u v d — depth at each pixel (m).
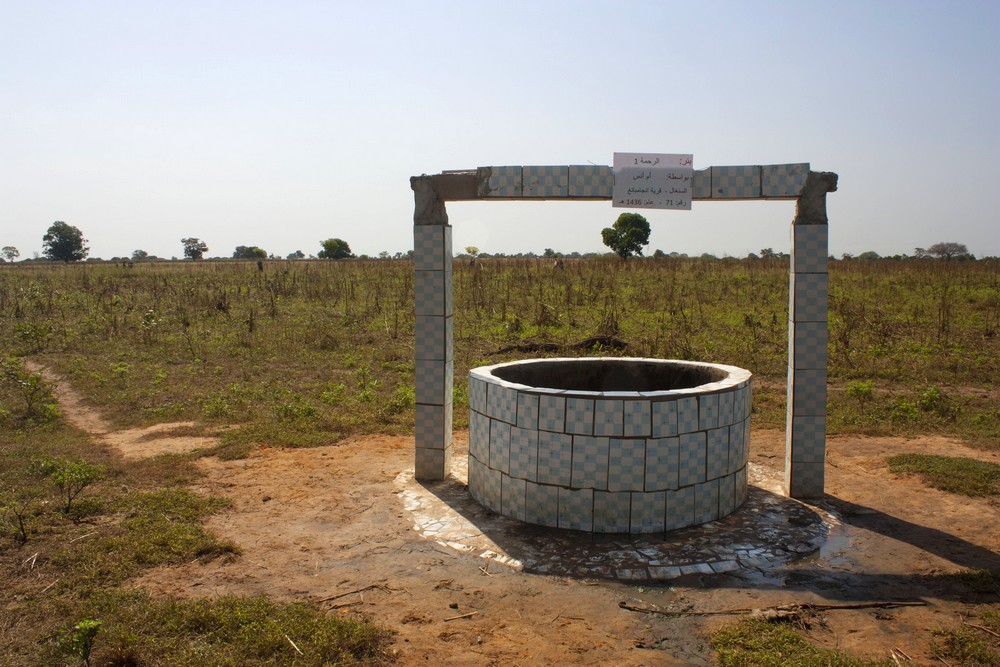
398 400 8.73
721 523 5.09
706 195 5.55
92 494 5.47
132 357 11.81
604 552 4.59
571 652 3.44
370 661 3.30
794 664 3.23
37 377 8.49
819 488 5.64
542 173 5.70
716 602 3.95
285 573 4.30
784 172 5.43
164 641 3.38
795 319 5.54
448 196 5.88
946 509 5.41
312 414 8.14
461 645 3.49
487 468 5.39
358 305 18.22
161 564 4.36
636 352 11.82
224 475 6.19
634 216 39.94
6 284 20.84
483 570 4.37
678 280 22.38
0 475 5.82
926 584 4.17
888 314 15.84
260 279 24.72
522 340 13.24
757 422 8.13
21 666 3.19
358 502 5.57
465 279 22.28
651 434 4.77
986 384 9.64
